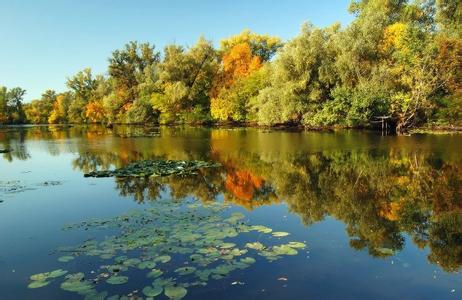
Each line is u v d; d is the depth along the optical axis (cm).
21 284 527
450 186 1066
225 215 827
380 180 1170
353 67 3077
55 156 2000
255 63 4966
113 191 1097
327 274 532
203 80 5409
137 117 5838
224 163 1592
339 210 865
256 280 514
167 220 783
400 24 3484
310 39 3241
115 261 579
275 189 1096
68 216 858
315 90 3225
